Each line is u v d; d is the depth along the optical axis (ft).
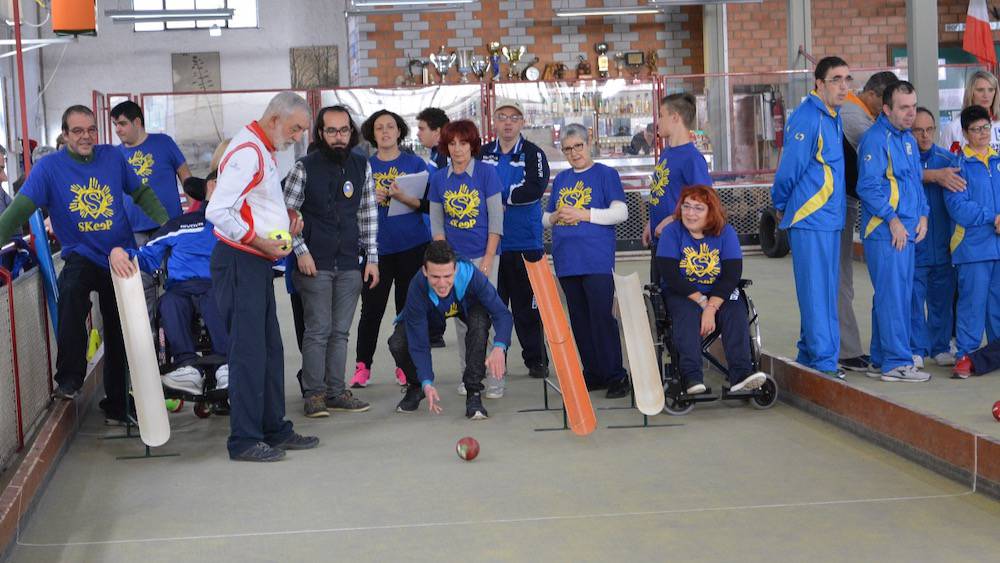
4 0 34.01
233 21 61.57
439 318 19.57
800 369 20.03
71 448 18.43
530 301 23.82
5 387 16.61
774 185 20.63
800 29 54.85
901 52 59.93
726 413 19.88
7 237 18.71
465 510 14.32
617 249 50.49
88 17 21.83
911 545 12.50
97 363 24.47
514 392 22.40
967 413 17.63
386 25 60.29
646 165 49.85
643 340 19.04
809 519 13.56
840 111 21.84
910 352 20.80
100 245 19.44
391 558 12.51
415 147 49.01
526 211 23.48
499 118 23.15
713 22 59.26
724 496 14.65
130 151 26.08
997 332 22.20
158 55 61.31
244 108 48.39
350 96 48.85
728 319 19.84
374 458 17.26
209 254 19.98
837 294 21.18
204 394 19.30
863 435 17.74
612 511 14.10
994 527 13.10
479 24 60.49
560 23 60.75
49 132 60.90
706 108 49.57
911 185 20.67
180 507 14.83
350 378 24.79
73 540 13.50
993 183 21.93
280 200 17.63
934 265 22.41
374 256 21.15
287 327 32.99
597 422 19.39
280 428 18.01
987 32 49.65
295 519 14.14
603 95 49.55
